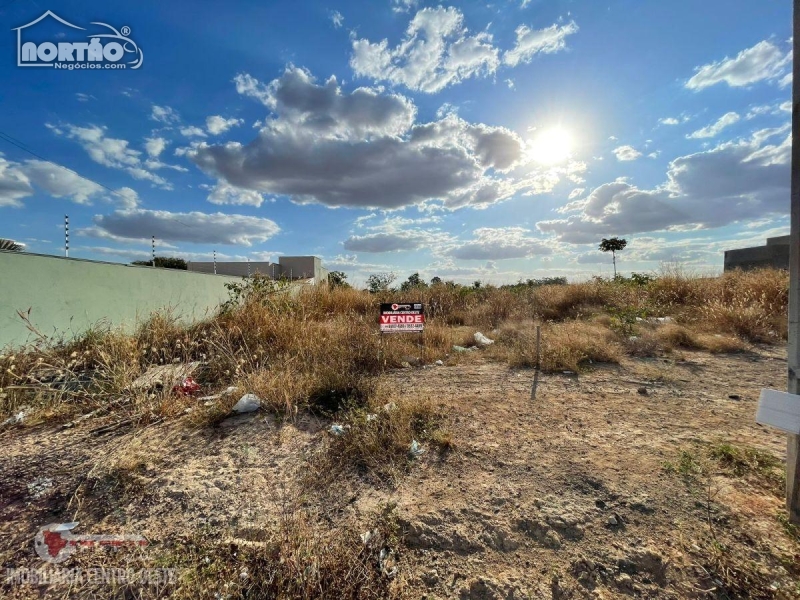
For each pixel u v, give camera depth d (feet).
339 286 31.04
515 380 12.50
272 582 4.63
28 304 14.67
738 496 5.75
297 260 75.51
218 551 5.13
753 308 18.42
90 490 6.38
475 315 24.54
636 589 4.41
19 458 7.39
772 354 14.78
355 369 13.06
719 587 4.32
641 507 5.66
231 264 74.13
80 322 16.55
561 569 4.75
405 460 7.36
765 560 4.58
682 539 5.01
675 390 11.06
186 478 6.73
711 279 26.21
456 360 15.30
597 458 7.14
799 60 4.83
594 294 26.71
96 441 8.14
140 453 7.50
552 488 6.28
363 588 4.58
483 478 6.69
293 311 20.16
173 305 22.17
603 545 5.04
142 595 4.55
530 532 5.36
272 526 5.58
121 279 18.70
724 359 14.37
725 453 6.94
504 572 4.78
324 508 6.01
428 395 10.77
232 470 7.02
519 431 8.49
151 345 14.94
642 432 8.21
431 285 33.12
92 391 10.70
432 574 4.81
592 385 11.74
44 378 11.50
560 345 14.94
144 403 9.78
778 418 5.01
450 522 5.61
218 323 17.40
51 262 15.48
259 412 9.54
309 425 8.87
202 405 9.74
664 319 20.40
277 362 12.64
